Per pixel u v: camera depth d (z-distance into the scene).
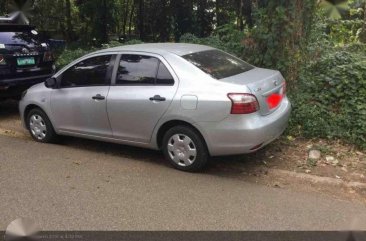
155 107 5.59
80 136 6.53
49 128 6.86
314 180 5.35
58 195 4.98
